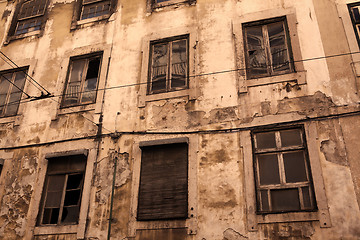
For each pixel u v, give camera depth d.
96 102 9.66
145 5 10.59
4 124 10.32
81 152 8.96
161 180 8.23
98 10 11.30
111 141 9.02
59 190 9.00
